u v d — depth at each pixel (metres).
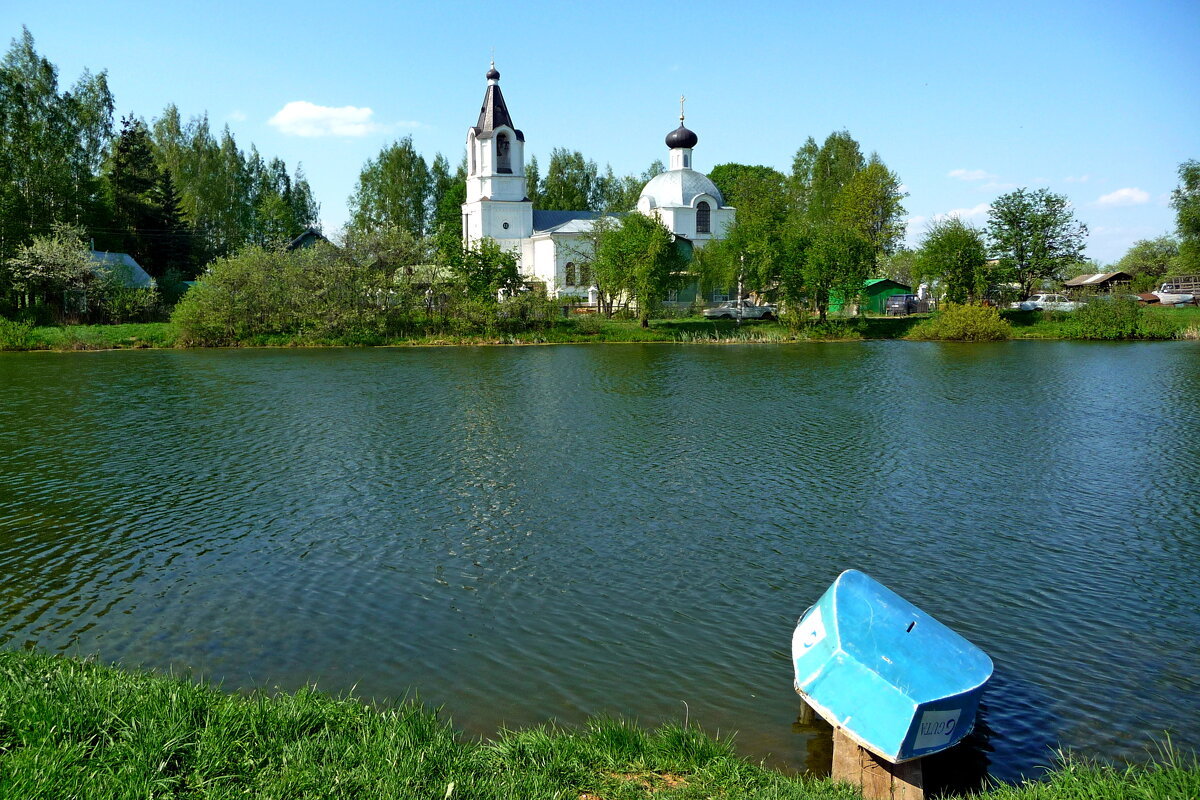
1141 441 26.06
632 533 16.92
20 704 7.31
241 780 6.82
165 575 14.50
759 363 49.06
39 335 58.56
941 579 14.62
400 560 15.34
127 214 86.44
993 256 77.56
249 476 21.28
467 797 6.89
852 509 18.64
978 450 24.72
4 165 75.44
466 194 96.06
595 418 29.94
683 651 11.86
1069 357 52.75
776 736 9.82
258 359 51.53
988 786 9.06
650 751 8.68
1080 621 12.96
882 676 9.16
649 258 67.31
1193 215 87.56
